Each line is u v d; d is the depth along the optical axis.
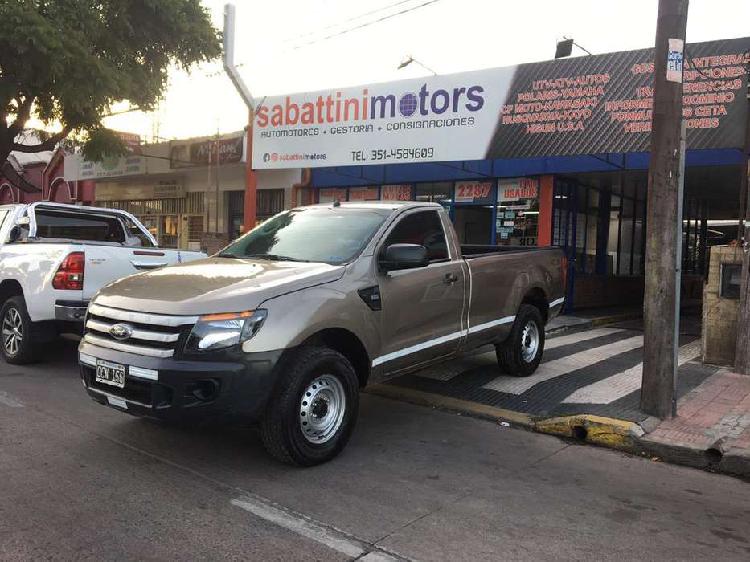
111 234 9.55
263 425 4.47
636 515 4.07
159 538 3.50
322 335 4.80
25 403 6.03
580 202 14.20
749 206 7.62
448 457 5.07
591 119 10.27
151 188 21.33
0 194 28.41
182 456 4.80
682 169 5.77
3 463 4.52
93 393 4.62
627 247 16.42
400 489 4.35
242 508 3.93
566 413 6.01
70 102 13.97
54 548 3.36
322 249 5.37
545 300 7.80
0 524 3.61
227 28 12.84
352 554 3.40
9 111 15.76
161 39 16.23
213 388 4.16
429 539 3.62
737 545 3.69
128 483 4.25
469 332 6.33
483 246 8.12
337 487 4.33
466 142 11.35
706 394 6.77
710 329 8.25
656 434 5.43
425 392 6.87
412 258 5.04
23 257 7.64
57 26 13.05
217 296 4.29
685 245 19.05
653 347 5.86
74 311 7.09
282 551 3.41
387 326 5.22
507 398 6.67
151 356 4.25
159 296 4.43
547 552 3.52
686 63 9.08
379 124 12.16
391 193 15.33
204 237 17.66
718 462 4.97
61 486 4.16
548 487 4.52
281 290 4.47
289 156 13.09
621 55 9.98
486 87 11.12
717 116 8.95
